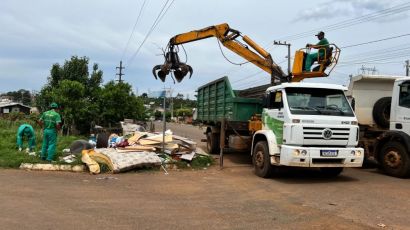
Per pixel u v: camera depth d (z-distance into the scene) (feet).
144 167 41.24
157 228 21.08
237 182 35.88
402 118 40.24
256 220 23.06
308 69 46.78
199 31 51.93
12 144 53.72
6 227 20.59
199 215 23.95
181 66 52.01
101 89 99.55
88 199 27.48
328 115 35.96
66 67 103.14
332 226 22.07
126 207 25.46
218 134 58.23
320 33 47.14
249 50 51.37
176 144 47.16
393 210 25.84
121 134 76.54
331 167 36.78
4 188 30.25
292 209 25.80
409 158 38.47
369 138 46.01
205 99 61.87
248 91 52.80
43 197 27.63
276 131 37.76
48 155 43.32
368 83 46.50
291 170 43.16
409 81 39.96
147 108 125.59
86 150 43.50
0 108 225.97
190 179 37.14
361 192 31.68
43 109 103.14
